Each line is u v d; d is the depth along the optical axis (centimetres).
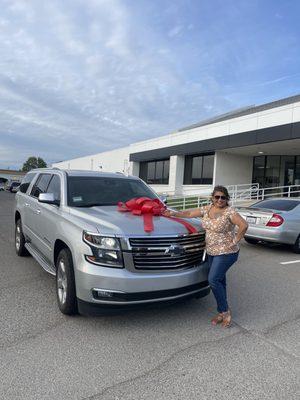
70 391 316
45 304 518
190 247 457
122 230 428
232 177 2827
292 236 952
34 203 679
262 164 2892
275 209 994
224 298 461
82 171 639
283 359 380
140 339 419
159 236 435
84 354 381
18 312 488
